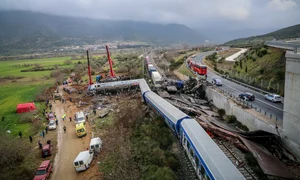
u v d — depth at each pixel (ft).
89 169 105.09
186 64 307.99
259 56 201.05
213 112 148.87
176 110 121.90
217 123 126.62
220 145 100.89
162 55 468.34
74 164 103.35
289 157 90.33
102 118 168.45
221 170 64.85
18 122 175.22
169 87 196.54
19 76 398.01
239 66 223.10
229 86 181.37
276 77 156.97
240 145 94.99
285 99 91.91
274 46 189.57
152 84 231.30
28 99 243.40
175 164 92.94
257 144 95.96
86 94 240.53
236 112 130.11
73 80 325.21
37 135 149.48
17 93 273.13
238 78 200.64
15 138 137.08
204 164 72.43
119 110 174.91
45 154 119.75
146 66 333.62
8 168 106.22
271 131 99.30
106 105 200.34
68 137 143.64
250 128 115.75
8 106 220.02
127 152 100.89
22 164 112.27
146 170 89.97
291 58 86.63
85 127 155.94
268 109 122.72
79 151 124.26
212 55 339.36
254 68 192.85
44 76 386.32
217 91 164.14
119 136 122.31
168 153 99.55
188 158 93.40
